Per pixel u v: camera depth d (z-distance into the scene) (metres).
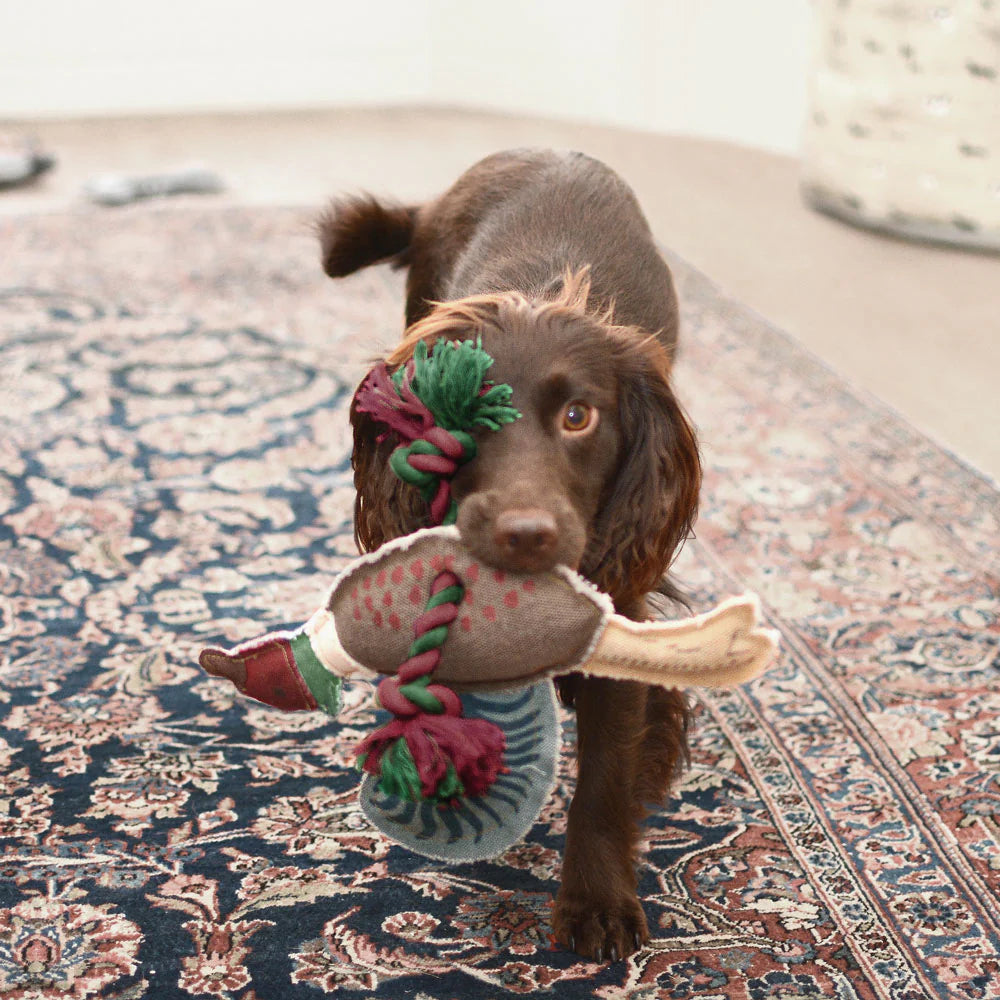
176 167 6.82
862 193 5.64
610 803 1.91
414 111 8.65
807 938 1.85
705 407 3.79
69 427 3.59
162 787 2.16
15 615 2.66
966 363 4.23
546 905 1.92
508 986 1.75
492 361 1.60
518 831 1.73
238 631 2.62
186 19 8.49
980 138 5.18
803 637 2.65
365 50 8.81
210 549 2.95
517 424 1.66
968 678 2.50
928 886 1.95
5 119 8.23
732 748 2.30
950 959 1.80
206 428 3.61
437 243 2.82
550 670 1.57
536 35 8.41
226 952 1.79
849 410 3.76
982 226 5.34
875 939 1.84
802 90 7.14
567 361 1.70
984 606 2.77
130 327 4.38
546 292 2.10
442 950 1.82
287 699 1.66
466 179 2.80
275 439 3.55
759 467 3.43
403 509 1.78
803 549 3.02
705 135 7.87
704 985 1.76
